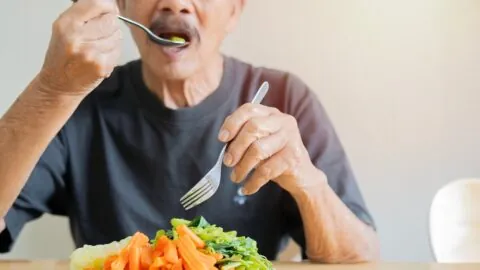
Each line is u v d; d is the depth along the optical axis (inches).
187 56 36.1
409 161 52.8
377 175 52.8
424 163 52.8
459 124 52.7
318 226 34.6
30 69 50.4
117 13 26.5
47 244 51.2
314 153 40.0
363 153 52.7
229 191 39.4
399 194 52.9
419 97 52.3
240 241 24.0
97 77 26.0
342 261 35.5
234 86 41.3
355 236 35.6
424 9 51.5
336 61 51.6
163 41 32.1
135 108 40.2
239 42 51.1
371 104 52.2
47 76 26.5
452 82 52.4
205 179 28.7
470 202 43.0
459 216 42.7
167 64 36.1
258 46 51.2
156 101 39.6
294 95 42.7
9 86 50.4
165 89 39.1
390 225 53.2
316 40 51.4
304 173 33.3
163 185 39.8
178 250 21.7
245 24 50.9
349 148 52.6
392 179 52.8
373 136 52.5
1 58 50.1
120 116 40.3
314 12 51.0
